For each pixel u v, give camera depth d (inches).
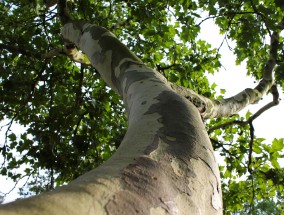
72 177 268.4
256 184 282.7
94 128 271.1
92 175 42.6
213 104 130.6
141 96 78.8
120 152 53.3
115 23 305.1
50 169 267.7
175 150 54.8
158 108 68.9
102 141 284.5
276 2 176.7
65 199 35.1
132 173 44.6
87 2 251.3
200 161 55.3
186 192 48.0
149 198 42.2
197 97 109.5
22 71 270.2
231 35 243.1
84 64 228.5
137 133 60.2
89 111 264.8
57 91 287.9
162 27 255.3
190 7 244.8
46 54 235.1
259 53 260.5
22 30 267.4
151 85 84.5
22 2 251.4
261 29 232.1
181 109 69.1
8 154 270.2
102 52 120.1
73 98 294.8
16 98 267.7
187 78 273.1
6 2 274.8
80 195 36.8
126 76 99.4
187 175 50.8
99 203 37.4
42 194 35.4
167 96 74.3
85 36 143.9
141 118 66.7
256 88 199.5
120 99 280.1
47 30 276.4
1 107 282.2
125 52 115.3
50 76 280.7
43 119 287.1
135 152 52.0
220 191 55.9
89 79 292.8
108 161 49.5
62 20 188.1
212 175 55.4
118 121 286.0
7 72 253.4
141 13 248.7
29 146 271.1
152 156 51.0
